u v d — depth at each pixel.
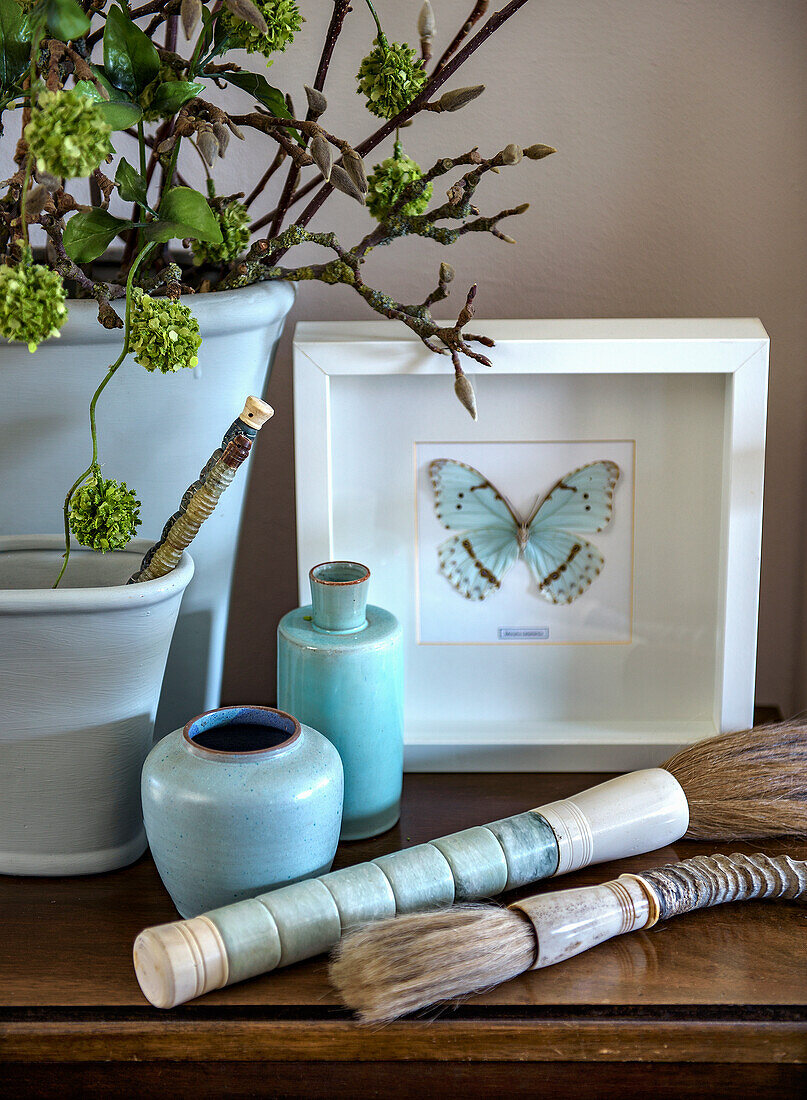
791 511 0.84
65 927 0.59
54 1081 0.53
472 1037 0.52
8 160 0.78
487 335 0.69
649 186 0.79
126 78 0.56
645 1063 0.53
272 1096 0.54
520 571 0.72
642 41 0.76
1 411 0.61
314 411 0.69
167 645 0.60
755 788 0.64
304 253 0.80
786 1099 0.53
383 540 0.72
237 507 0.69
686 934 0.58
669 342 0.67
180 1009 0.52
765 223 0.79
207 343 0.62
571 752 0.73
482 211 0.79
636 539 0.72
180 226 0.53
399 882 0.56
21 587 0.64
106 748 0.60
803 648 0.84
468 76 0.77
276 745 0.58
